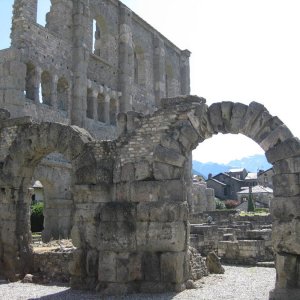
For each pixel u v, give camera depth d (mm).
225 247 27922
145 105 53812
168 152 17969
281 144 16766
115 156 18953
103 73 46031
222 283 19422
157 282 17406
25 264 21328
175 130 18125
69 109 39844
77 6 41844
